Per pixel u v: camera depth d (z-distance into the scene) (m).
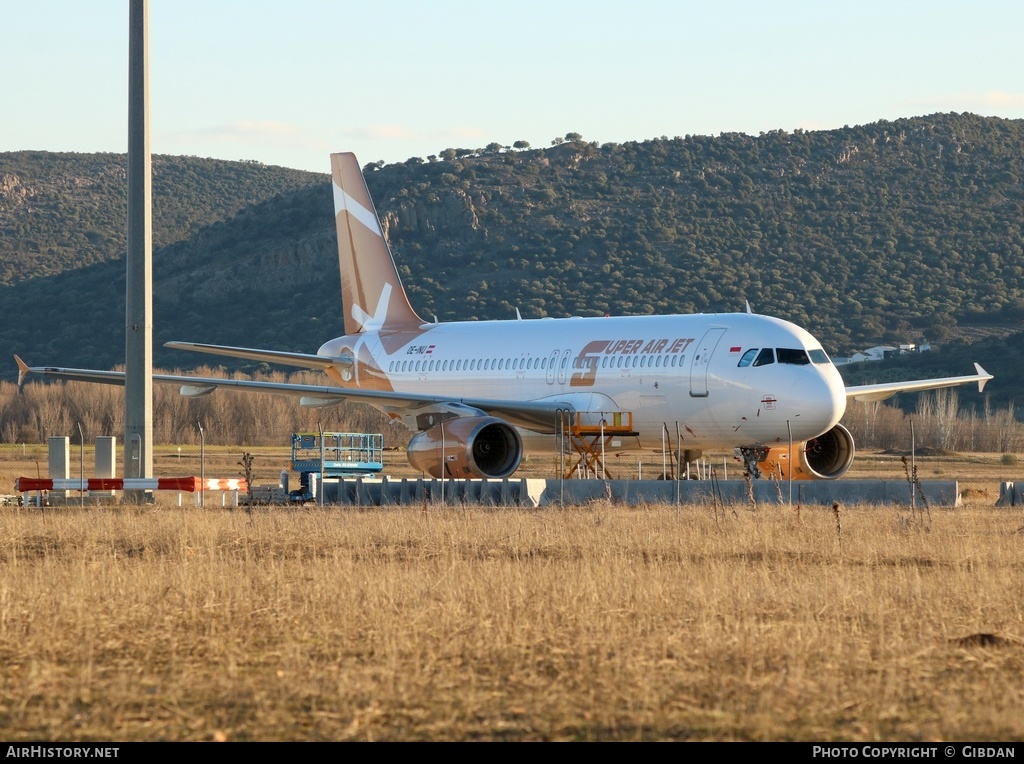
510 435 147.25
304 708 41.97
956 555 80.75
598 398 149.75
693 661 48.12
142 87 137.12
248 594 63.66
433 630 54.31
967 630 55.75
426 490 137.00
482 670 47.53
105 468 154.38
